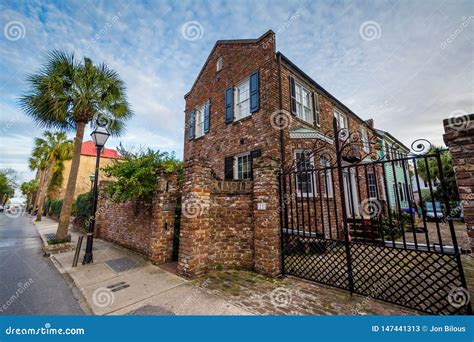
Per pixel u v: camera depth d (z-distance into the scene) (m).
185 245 4.69
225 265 4.95
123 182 6.17
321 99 10.02
